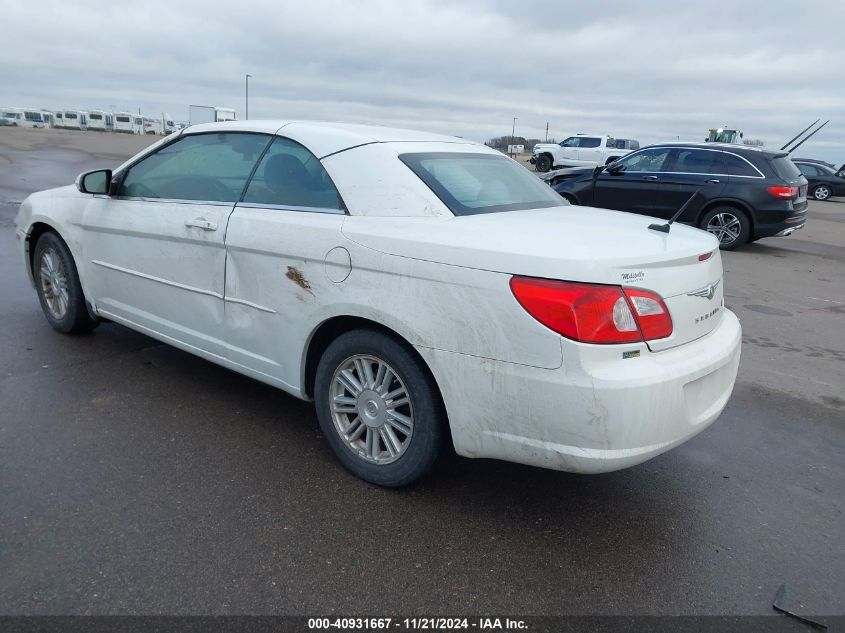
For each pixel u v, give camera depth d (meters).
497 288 2.61
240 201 3.57
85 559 2.53
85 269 4.52
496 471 3.40
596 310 2.50
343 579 2.52
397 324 2.84
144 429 3.60
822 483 3.47
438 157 3.43
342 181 3.19
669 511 3.13
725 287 8.46
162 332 4.06
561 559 2.72
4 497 2.89
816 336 6.34
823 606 2.52
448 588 2.51
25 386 4.04
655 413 2.56
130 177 4.30
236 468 3.26
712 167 11.36
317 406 3.32
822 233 15.32
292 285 3.23
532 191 3.73
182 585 2.43
